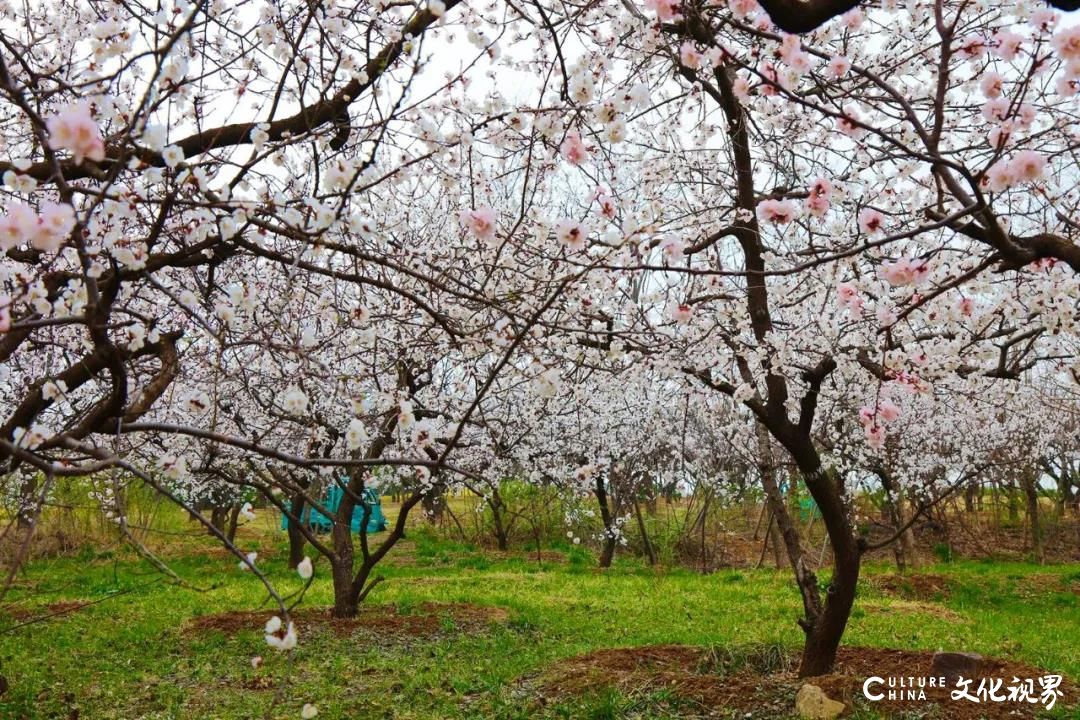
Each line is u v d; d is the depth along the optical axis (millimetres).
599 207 3744
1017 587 13195
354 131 4281
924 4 4969
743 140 5590
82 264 2395
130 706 6156
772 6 2938
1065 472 19250
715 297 5430
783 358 5539
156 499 14727
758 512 21234
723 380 6000
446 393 8359
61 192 2404
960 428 14023
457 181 4625
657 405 12633
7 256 3734
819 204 3410
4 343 3043
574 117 3375
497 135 4336
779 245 6180
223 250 3523
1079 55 2703
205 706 6137
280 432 6875
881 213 4414
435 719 5781
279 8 4004
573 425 13094
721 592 11664
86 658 7551
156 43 2861
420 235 6512
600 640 8281
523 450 11328
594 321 5273
